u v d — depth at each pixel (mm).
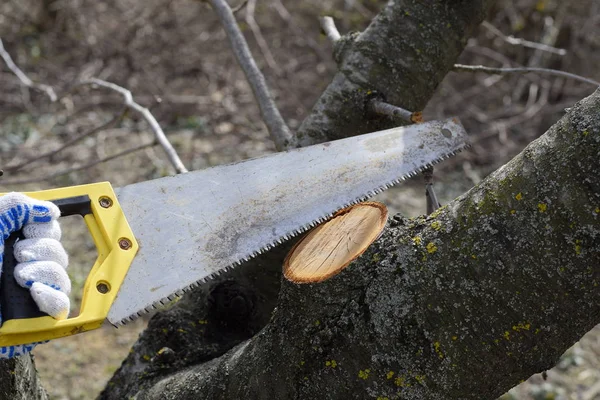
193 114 4160
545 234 1319
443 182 3693
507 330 1336
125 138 4012
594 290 1314
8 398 1495
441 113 4078
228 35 1880
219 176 1499
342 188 1535
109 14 4848
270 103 1820
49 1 4828
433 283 1352
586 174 1305
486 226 1342
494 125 3910
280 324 1410
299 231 1509
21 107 4246
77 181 3604
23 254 1366
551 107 4016
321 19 1842
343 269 1378
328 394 1377
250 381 1426
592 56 4340
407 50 1660
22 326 1346
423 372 1353
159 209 1465
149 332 1659
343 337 1371
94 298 1396
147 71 4484
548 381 2621
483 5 1682
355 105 1663
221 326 1651
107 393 1648
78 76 4449
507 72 1742
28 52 4711
